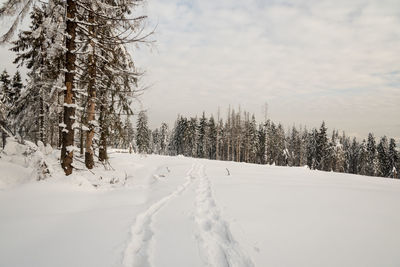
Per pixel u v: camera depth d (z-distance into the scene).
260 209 5.14
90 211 5.07
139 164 14.68
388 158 59.28
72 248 3.27
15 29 7.40
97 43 7.80
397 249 3.21
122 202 5.96
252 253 3.10
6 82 25.36
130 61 11.15
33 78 13.52
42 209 4.92
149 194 6.97
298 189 7.54
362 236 3.67
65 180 6.90
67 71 7.46
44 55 8.72
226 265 2.94
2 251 3.12
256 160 59.22
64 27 7.74
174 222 4.52
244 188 7.61
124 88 9.68
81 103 10.70
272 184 8.50
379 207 5.46
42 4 7.59
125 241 3.54
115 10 7.98
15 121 14.24
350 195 6.79
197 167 14.58
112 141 12.13
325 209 5.18
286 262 2.85
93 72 9.67
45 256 3.02
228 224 4.18
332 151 51.88
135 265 2.98
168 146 79.50
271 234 3.73
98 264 2.85
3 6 7.00
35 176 6.79
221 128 62.94
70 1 7.21
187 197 6.64
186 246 3.47
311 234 3.73
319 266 2.75
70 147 7.52
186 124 61.59
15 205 4.97
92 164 11.02
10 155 9.50
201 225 4.40
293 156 64.38
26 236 3.62
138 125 55.59
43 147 10.38
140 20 7.62
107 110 10.41
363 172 60.31
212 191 7.13
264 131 54.44
